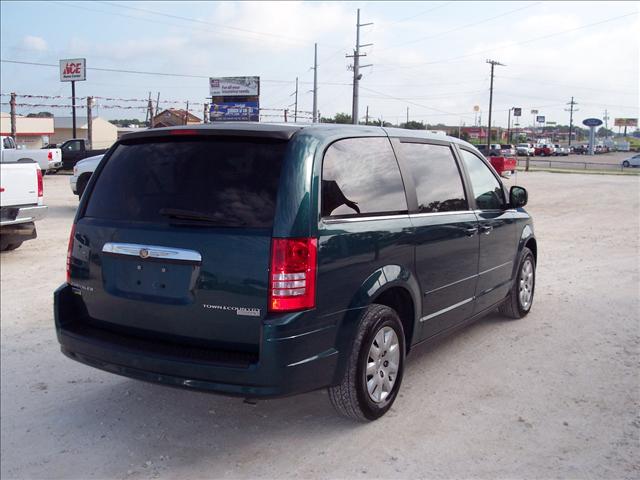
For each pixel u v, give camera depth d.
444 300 4.91
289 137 3.72
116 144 4.28
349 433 4.07
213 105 50.03
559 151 86.00
